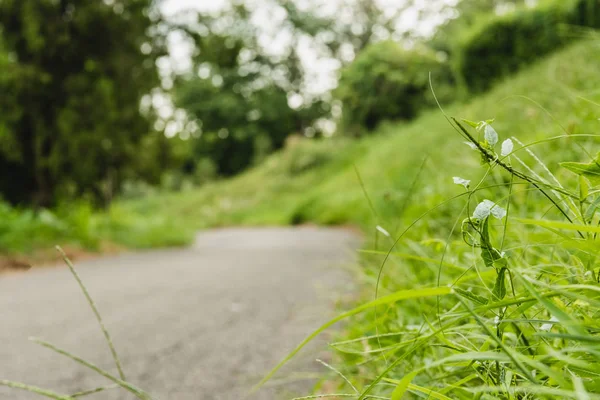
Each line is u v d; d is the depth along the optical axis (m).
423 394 0.86
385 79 18.92
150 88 11.00
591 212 0.79
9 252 6.50
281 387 1.93
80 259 7.29
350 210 15.11
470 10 15.91
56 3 9.23
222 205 27.25
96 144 9.75
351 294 3.27
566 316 0.60
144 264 6.63
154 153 11.57
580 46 6.59
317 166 28.69
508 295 1.02
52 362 2.34
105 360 2.36
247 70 46.53
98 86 9.70
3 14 8.88
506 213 0.78
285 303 3.50
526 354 0.84
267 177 30.36
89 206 9.67
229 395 1.88
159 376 2.12
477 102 8.95
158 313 3.38
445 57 17.14
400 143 15.52
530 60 10.04
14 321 3.24
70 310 3.55
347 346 1.80
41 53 9.16
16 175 9.76
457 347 0.91
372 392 1.40
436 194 3.49
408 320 1.58
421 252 2.21
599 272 0.84
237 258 6.98
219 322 3.04
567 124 2.72
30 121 9.24
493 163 0.80
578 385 0.53
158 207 32.84
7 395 1.91
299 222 19.22
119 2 9.74
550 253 1.28
